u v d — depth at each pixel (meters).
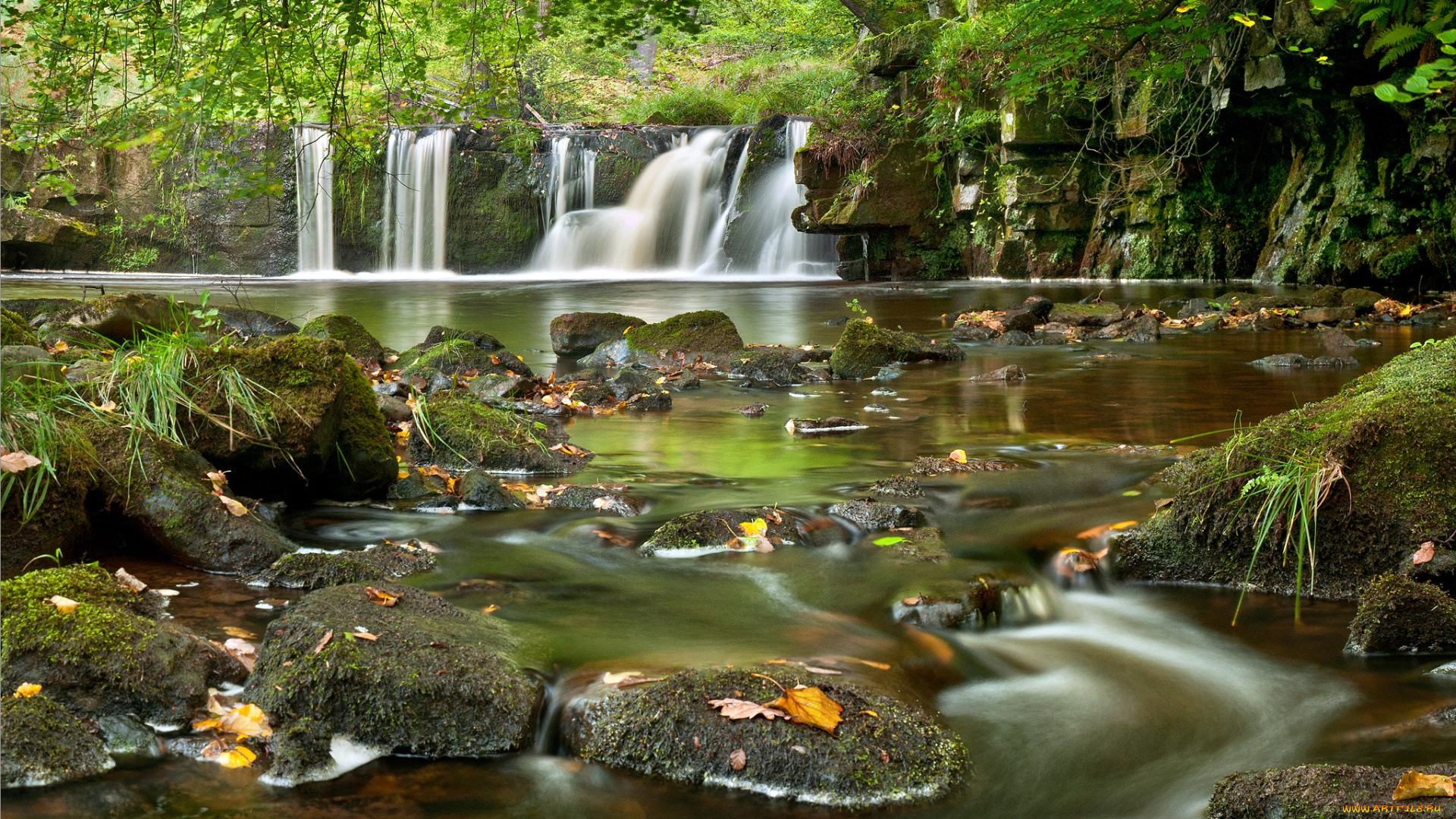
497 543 4.82
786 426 7.53
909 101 25.61
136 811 2.70
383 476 5.60
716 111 35.91
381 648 3.21
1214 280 22.56
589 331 12.22
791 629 3.83
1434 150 17.36
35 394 4.74
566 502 5.45
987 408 8.30
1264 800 2.72
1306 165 21.06
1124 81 20.33
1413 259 18.12
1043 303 14.82
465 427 6.46
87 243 31.72
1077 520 5.02
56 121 9.77
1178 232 22.91
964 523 5.09
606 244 31.19
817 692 3.06
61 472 4.28
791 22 39.84
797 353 10.82
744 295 21.39
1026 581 4.36
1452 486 4.26
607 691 3.17
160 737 3.03
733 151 30.06
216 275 31.61
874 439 7.12
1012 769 3.03
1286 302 15.55
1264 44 17.45
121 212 31.81
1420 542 4.17
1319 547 4.36
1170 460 6.19
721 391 9.49
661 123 35.22
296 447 5.12
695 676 3.15
